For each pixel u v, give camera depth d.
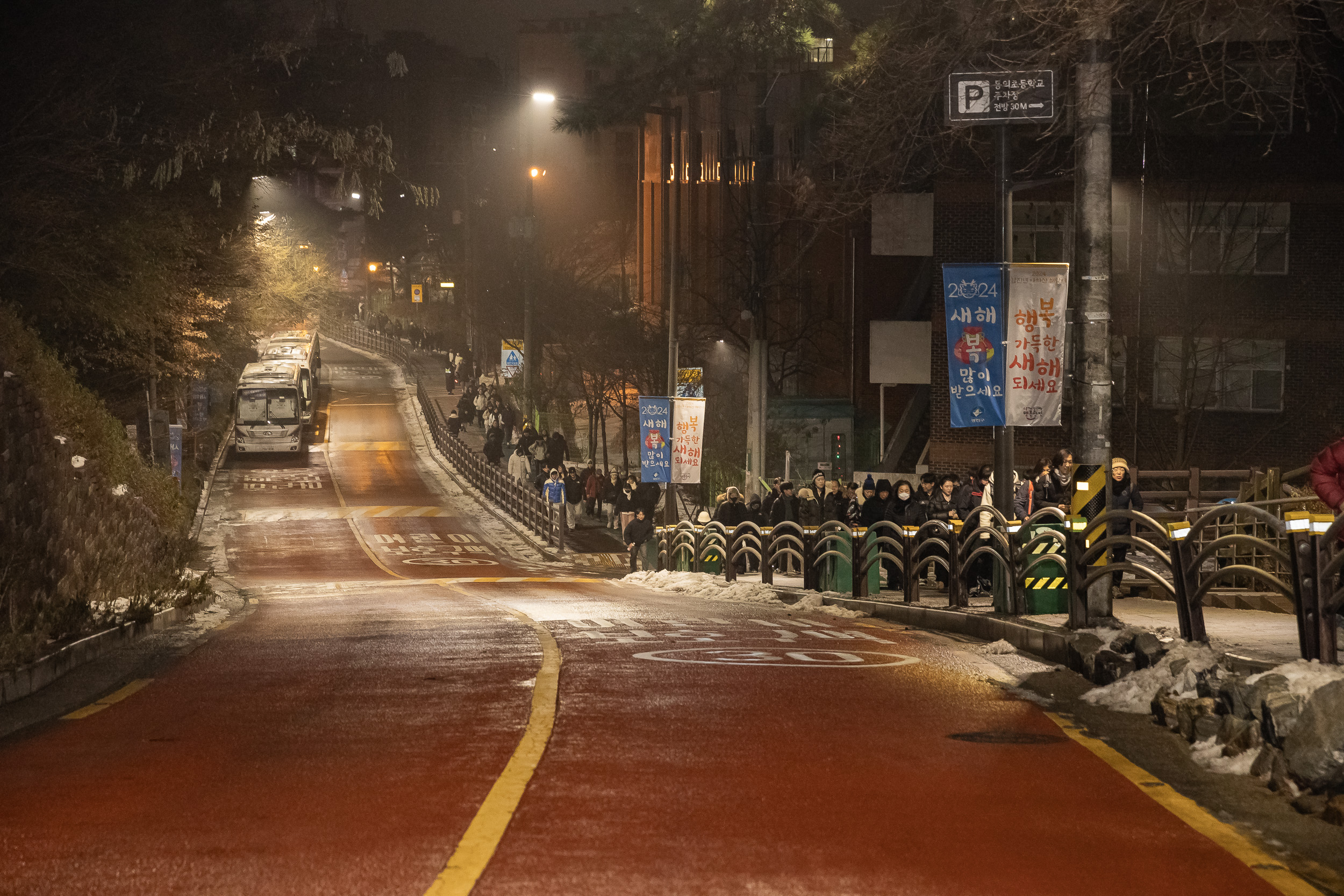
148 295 31.83
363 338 115.75
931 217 38.69
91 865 5.76
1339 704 7.04
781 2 25.78
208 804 6.86
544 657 12.62
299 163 29.06
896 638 15.20
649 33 26.92
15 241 27.44
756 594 22.20
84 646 13.32
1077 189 13.37
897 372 40.47
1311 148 37.25
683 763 7.78
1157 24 14.88
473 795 6.97
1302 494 20.08
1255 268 37.88
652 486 40.62
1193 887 5.50
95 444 24.61
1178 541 11.12
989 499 22.98
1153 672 9.83
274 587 30.39
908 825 6.44
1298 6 15.68
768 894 5.33
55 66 24.83
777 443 46.88
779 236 47.03
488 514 50.56
